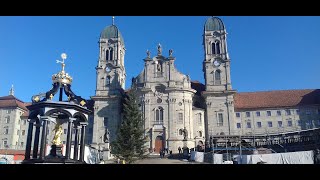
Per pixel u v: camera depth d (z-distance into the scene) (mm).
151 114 81000
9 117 100125
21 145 99062
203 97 85375
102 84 89125
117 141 57062
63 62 27141
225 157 53406
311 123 86875
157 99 81938
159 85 82875
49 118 26359
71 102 26000
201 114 83125
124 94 90125
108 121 84938
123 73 94625
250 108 90188
